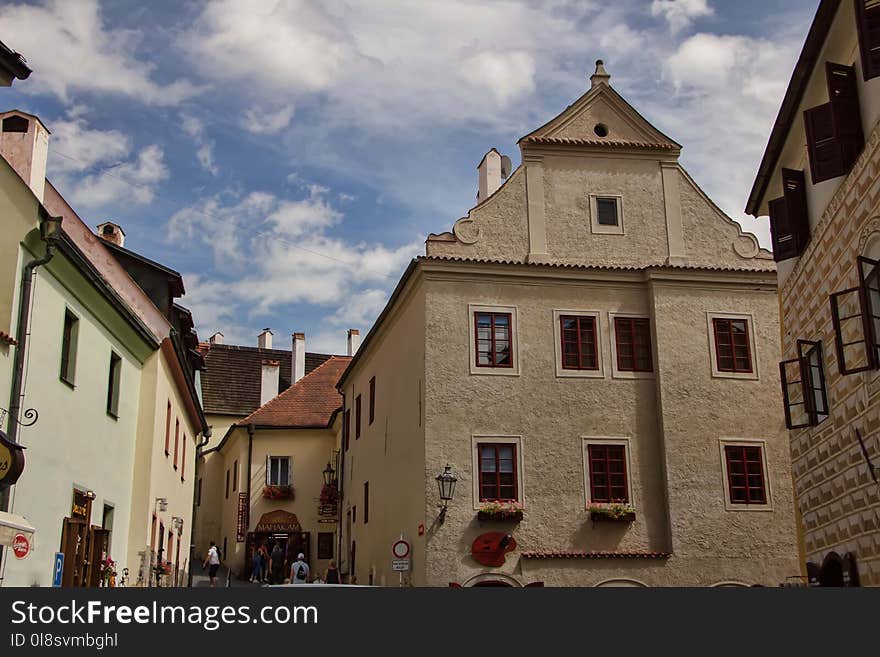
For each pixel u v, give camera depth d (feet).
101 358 60.39
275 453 140.87
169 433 83.05
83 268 53.36
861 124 47.37
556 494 74.28
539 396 76.23
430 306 76.54
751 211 67.62
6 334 45.80
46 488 50.24
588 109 84.33
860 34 42.98
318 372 151.84
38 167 55.21
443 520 72.08
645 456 76.74
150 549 71.31
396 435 86.02
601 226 81.51
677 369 78.07
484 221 80.02
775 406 78.74
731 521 75.46
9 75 50.90
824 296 52.39
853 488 48.42
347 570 111.04
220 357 174.50
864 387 46.06
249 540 136.77
